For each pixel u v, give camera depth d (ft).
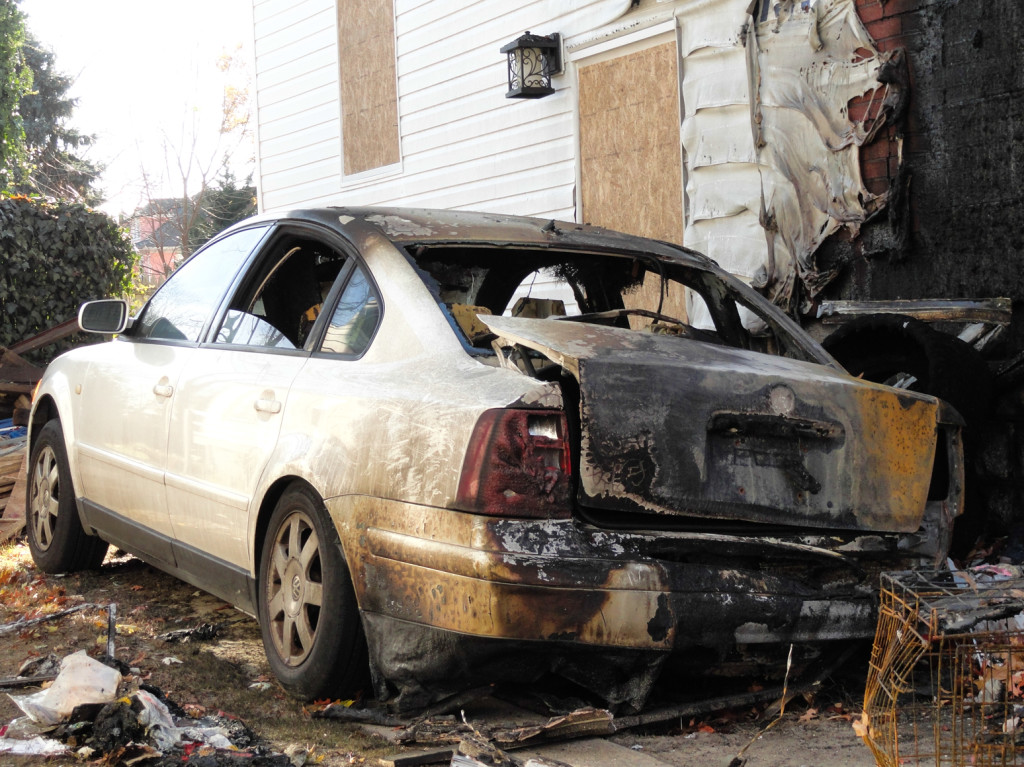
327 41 38.91
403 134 35.45
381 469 10.80
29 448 20.13
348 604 11.28
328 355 12.61
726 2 23.91
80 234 40.93
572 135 28.99
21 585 17.92
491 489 9.87
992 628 9.70
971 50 19.21
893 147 20.62
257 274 14.75
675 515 10.38
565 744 10.41
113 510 16.85
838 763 9.86
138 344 17.06
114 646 13.33
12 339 39.40
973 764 8.82
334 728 11.04
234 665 13.60
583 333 11.29
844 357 18.39
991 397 16.76
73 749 9.94
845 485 11.07
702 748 10.41
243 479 12.96
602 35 27.43
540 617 9.70
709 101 24.52
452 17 32.76
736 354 11.76
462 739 9.97
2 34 68.13
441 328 11.59
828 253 22.07
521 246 13.38
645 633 9.95
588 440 10.05
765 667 10.99
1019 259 18.71
